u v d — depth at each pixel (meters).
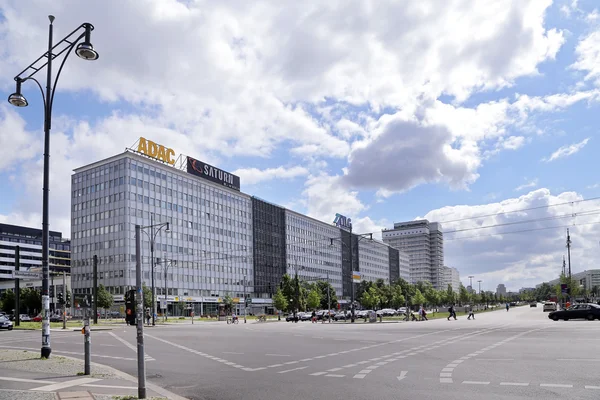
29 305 119.19
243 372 15.15
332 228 192.25
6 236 171.88
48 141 19.59
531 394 10.37
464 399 10.05
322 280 158.12
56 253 186.25
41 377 13.84
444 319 66.75
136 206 109.00
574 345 20.59
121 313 98.56
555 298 134.62
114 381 13.12
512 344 22.03
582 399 9.80
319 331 39.41
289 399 10.61
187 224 122.50
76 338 34.47
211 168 134.88
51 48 19.75
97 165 112.75
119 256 106.12
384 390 11.36
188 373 15.16
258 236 149.00
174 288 115.88
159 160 118.25
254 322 79.25
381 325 50.00
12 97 19.47
